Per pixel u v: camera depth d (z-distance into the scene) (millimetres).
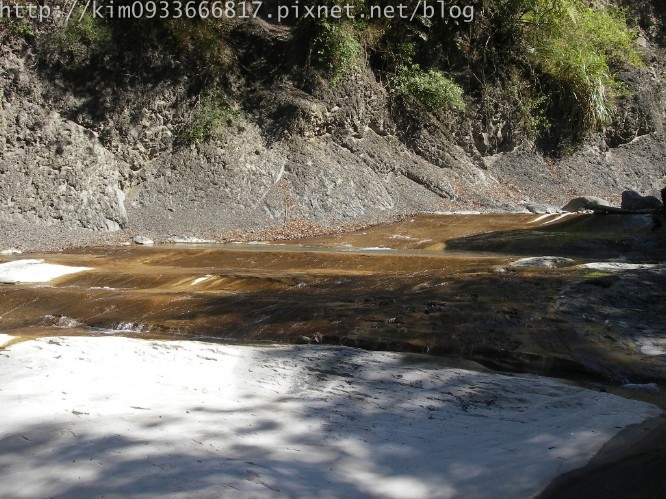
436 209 19656
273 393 4930
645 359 5352
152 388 4996
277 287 8930
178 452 3713
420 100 21547
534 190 22391
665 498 3188
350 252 11953
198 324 7387
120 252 13625
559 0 23453
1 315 8641
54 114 17672
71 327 7945
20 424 4156
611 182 23906
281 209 18469
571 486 3363
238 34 20328
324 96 20203
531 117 23406
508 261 9789
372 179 20031
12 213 16812
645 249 11594
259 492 3256
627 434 3930
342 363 5578
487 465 3604
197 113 19016
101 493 3256
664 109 26641
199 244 15828
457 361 5746
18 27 17359
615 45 25875
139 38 18484
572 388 4891
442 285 7645
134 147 18469
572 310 6406
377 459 3717
